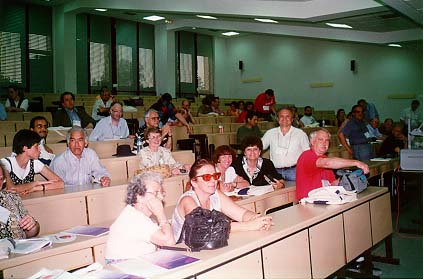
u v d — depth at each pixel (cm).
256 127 712
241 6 811
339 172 372
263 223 233
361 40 971
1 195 267
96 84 1341
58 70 1250
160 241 206
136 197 212
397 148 705
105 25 1355
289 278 234
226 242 205
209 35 1634
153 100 1248
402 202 642
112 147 531
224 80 1673
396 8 630
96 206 345
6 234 259
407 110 1089
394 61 1288
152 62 1487
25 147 343
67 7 1213
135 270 173
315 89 1459
